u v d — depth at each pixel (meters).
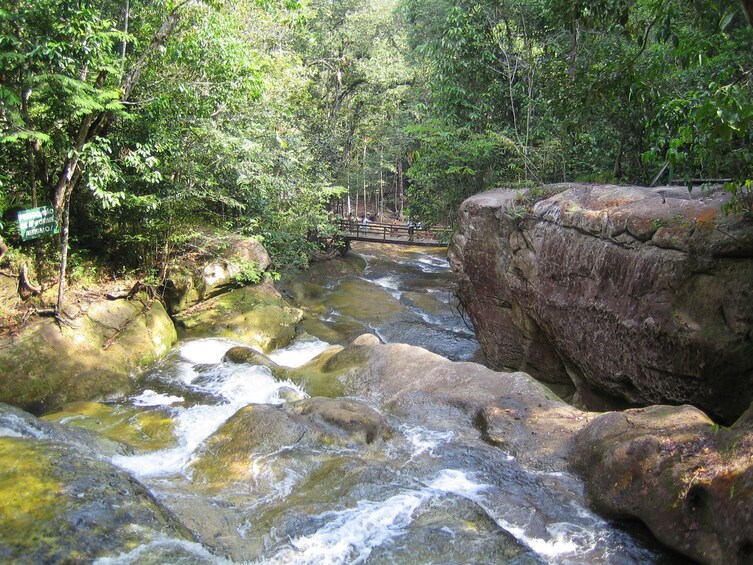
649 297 6.57
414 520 5.11
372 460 6.11
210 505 5.31
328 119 21.30
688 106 6.02
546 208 8.68
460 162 13.06
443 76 13.32
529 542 4.85
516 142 12.14
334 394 8.10
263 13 13.17
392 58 21.42
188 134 10.56
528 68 11.91
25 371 8.03
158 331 10.14
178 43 9.23
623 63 6.77
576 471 5.70
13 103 7.69
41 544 3.74
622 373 7.09
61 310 8.95
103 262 10.93
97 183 9.22
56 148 8.91
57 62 7.86
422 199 14.84
